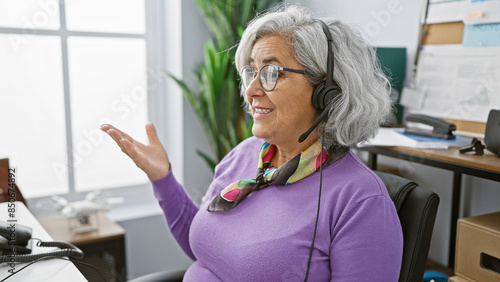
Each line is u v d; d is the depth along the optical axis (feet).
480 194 4.83
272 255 2.90
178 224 4.00
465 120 4.89
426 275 4.54
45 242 3.32
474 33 4.75
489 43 4.59
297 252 2.86
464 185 5.00
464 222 3.72
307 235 2.89
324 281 2.89
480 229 3.58
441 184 5.21
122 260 6.35
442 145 4.25
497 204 4.65
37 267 2.99
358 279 2.68
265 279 2.90
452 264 5.05
